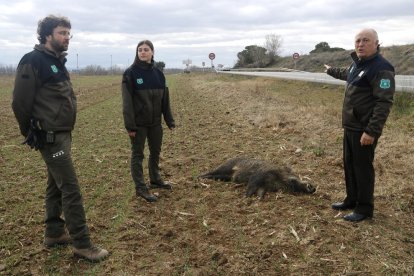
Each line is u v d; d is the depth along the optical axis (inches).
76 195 189.6
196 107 775.7
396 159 329.4
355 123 217.0
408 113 519.8
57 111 182.1
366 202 223.8
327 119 499.5
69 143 190.2
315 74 1242.6
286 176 274.2
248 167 291.0
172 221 234.4
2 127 573.0
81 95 1114.7
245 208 249.3
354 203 237.6
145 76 257.4
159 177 287.6
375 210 240.1
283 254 193.8
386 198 256.2
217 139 453.4
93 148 425.7
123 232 220.4
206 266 186.2
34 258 194.7
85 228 192.9
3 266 187.3
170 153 394.9
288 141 418.9
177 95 1097.4
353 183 233.3
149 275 179.5
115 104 867.4
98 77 2583.7
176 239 211.9
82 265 188.7
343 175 304.0
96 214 244.5
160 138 276.5
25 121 180.5
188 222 232.1
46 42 181.6
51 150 184.5
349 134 221.0
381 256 190.9
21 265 189.2
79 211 190.5
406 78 816.9
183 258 193.0
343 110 224.4
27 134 183.6
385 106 204.2
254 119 554.9
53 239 204.5
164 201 264.5
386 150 354.3
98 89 1350.9
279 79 1228.5
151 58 259.0
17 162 370.6
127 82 252.8
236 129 504.7
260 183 272.2
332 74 250.7
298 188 270.1
